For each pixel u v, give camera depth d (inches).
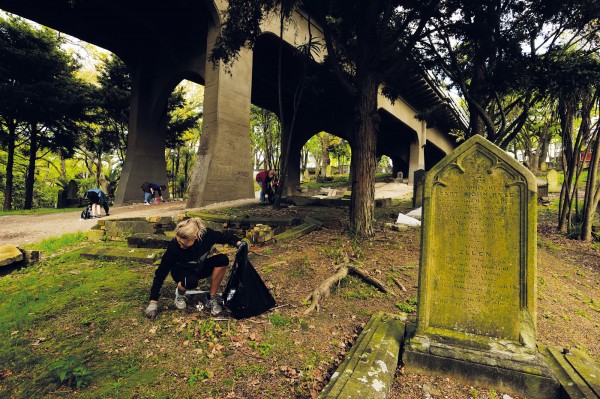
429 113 685.9
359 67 266.1
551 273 200.7
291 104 967.6
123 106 877.2
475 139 99.5
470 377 93.2
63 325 121.4
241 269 128.3
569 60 312.2
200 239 125.3
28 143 810.8
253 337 113.2
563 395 83.1
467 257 100.3
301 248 221.9
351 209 260.2
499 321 96.3
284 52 678.5
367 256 204.2
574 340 120.2
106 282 166.4
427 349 98.1
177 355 102.8
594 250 266.2
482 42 321.1
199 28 615.2
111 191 1078.4
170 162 1407.5
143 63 736.3
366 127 256.8
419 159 1125.1
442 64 409.7
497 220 97.0
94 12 624.1
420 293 104.2
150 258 199.8
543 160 1169.4
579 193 576.1
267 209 410.0
